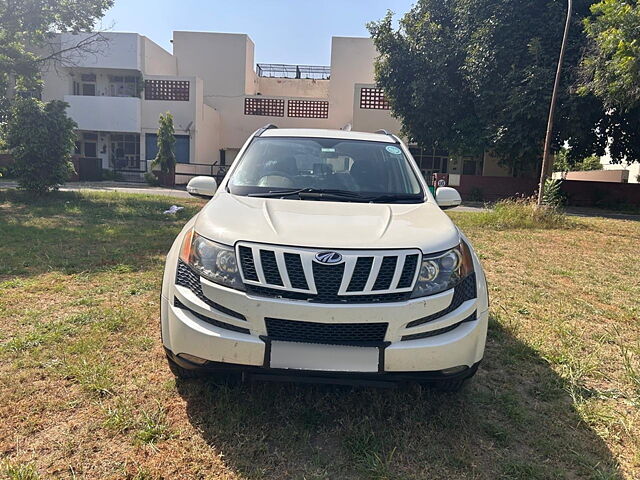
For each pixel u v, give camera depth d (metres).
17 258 5.89
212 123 29.81
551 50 18.28
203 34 31.02
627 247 8.65
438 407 2.80
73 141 13.55
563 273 6.36
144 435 2.40
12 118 13.12
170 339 2.59
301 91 36.44
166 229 8.68
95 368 3.05
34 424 2.47
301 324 2.35
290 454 2.34
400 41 22.06
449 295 2.48
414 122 22.53
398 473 2.23
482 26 19.48
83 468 2.17
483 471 2.27
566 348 3.78
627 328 4.29
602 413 2.79
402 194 3.46
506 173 26.25
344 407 2.74
